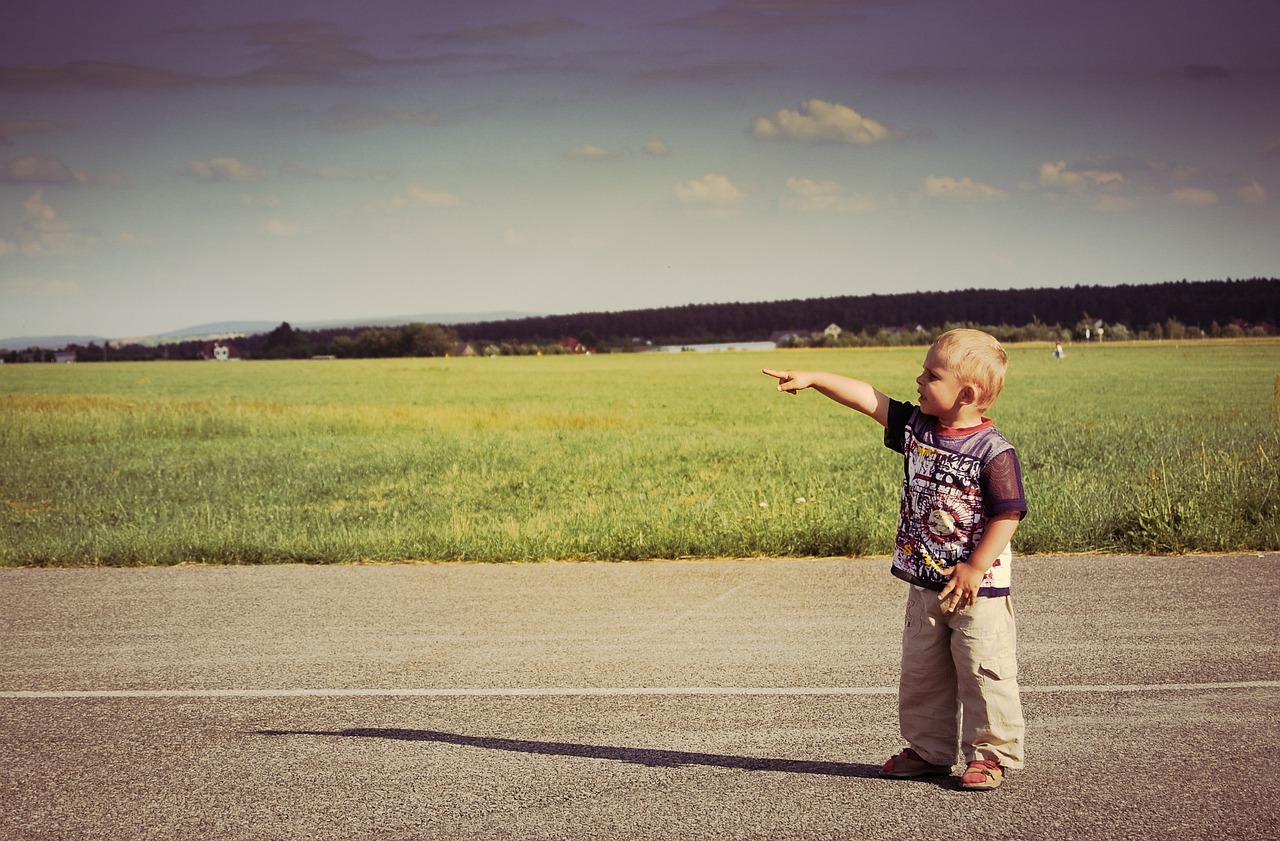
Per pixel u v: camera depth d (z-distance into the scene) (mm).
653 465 15422
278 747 4074
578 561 7812
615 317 176250
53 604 6594
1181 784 3545
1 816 3457
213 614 6285
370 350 134875
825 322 168125
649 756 3912
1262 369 55406
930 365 3451
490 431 23125
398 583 7082
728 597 6465
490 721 4332
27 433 21797
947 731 3621
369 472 15148
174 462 16844
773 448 17172
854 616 5965
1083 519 8297
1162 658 5023
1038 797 3461
